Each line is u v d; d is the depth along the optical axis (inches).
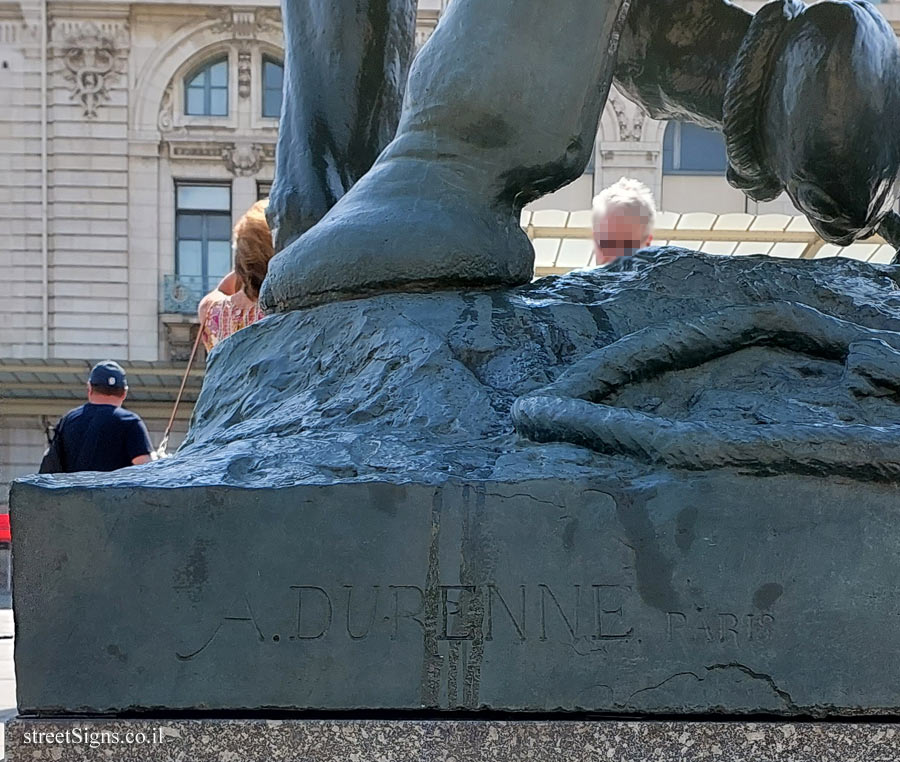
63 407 716.0
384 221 64.3
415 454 52.7
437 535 48.9
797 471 49.4
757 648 48.6
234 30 739.4
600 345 61.1
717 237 255.9
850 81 70.3
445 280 63.9
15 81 735.1
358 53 80.1
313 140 80.0
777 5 73.7
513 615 48.6
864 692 48.6
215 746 48.3
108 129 738.2
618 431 50.9
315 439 55.1
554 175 66.8
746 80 74.8
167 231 742.5
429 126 66.6
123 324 736.3
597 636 48.5
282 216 79.4
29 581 49.8
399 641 48.7
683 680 48.5
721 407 55.1
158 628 49.4
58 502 49.7
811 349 58.5
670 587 48.8
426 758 47.8
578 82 65.2
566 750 47.6
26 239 733.3
